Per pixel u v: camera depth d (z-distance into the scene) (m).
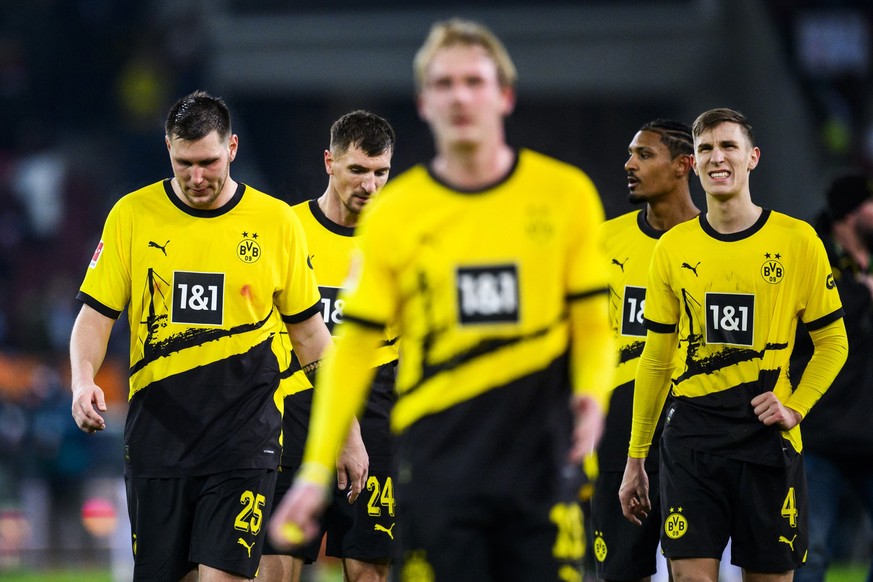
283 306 19.88
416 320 13.59
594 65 75.44
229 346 19.38
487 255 13.43
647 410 20.08
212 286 19.34
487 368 13.43
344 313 13.62
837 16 78.38
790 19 78.62
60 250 79.06
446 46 13.25
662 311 19.88
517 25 75.75
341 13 77.19
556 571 13.55
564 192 13.52
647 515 21.31
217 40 78.88
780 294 19.27
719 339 19.48
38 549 49.38
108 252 19.48
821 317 19.41
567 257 13.61
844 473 24.23
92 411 18.66
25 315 70.25
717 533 19.53
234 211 19.47
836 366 19.38
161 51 81.50
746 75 74.75
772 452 19.25
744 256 19.36
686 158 21.72
